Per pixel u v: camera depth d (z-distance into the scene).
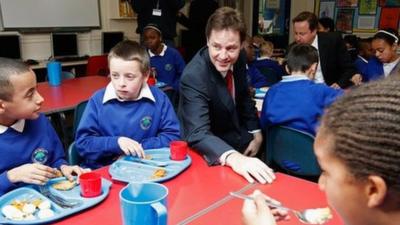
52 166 1.51
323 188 0.56
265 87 3.38
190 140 1.55
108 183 1.20
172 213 1.04
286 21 7.34
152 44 3.88
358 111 0.49
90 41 6.03
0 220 0.97
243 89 2.05
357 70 3.32
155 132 1.75
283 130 2.03
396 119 0.46
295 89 2.00
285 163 2.09
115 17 6.19
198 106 1.64
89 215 1.03
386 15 6.19
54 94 2.96
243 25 1.64
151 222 0.84
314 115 1.92
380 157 0.46
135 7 4.89
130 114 1.70
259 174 1.25
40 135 1.48
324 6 6.88
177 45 6.70
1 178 1.19
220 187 1.21
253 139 2.08
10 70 1.30
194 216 1.02
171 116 1.77
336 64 3.33
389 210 0.48
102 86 3.32
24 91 1.33
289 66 2.16
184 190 1.18
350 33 6.63
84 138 1.62
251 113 2.12
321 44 3.29
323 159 0.53
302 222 0.96
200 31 6.22
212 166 1.38
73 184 1.20
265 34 7.62
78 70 5.51
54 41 5.43
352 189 0.50
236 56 1.67
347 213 0.52
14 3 5.09
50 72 3.33
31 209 1.02
